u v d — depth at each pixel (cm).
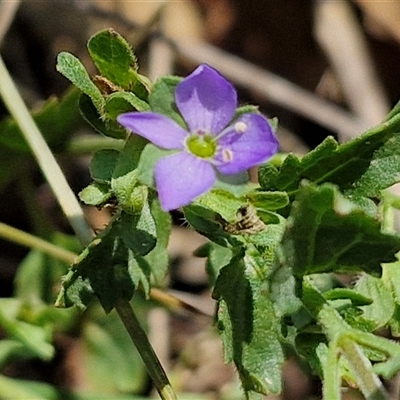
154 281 16
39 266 19
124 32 21
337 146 15
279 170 15
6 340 18
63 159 20
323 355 15
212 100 14
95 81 15
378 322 15
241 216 14
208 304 19
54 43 22
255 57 23
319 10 22
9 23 19
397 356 14
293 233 14
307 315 14
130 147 14
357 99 21
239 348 15
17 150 19
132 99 14
